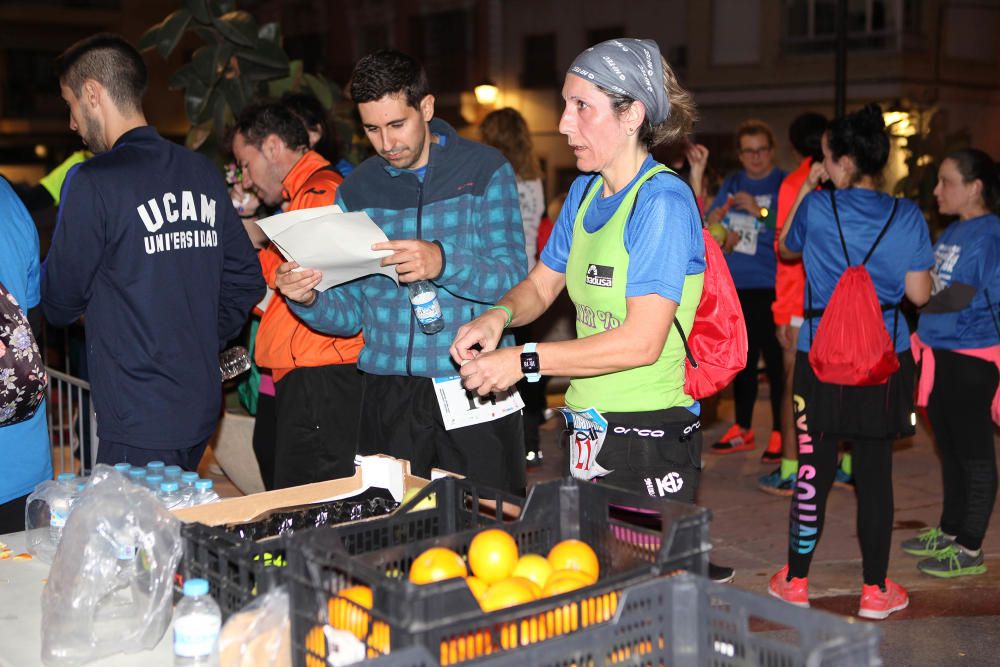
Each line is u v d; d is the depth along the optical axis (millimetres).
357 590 1647
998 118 24766
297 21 30703
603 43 2441
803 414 4031
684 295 2488
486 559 1778
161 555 1922
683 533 1718
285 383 3977
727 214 6250
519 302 2674
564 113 2465
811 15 22422
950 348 4527
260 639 1665
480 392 2287
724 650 1588
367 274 3055
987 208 4477
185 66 6172
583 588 1601
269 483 4605
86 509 1908
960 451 4613
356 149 6602
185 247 3104
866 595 4188
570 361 2264
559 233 2748
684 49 23938
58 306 3057
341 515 2201
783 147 22953
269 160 4059
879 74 22047
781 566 4762
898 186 11086
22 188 5996
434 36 27938
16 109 30141
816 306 4031
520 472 3387
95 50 3105
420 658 1434
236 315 3498
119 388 3062
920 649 3910
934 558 4691
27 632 1995
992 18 24219
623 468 2551
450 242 3240
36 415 3016
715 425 7445
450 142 3287
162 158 3094
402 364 3264
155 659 1864
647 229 2352
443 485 2070
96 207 2926
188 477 2459
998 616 4203
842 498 5723
